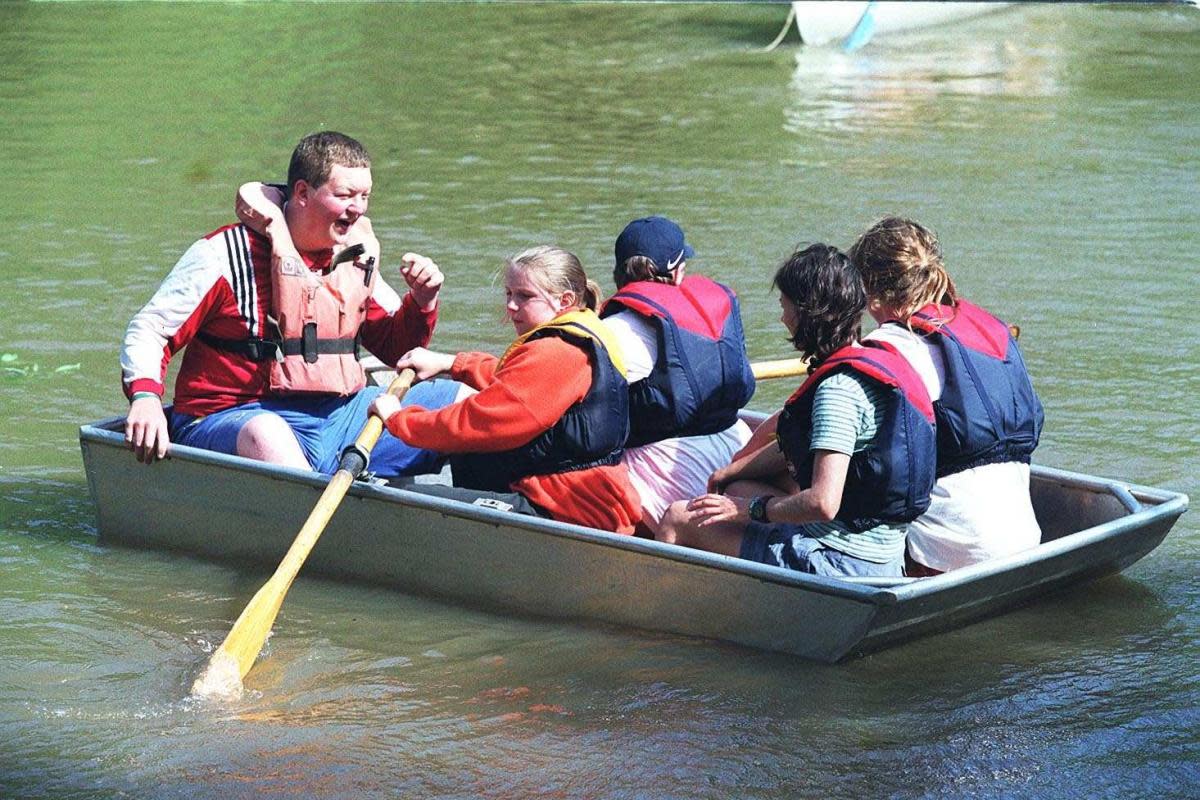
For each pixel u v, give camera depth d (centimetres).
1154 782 1357
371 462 1867
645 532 1755
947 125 4872
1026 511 1681
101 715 1475
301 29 6700
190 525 1866
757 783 1357
